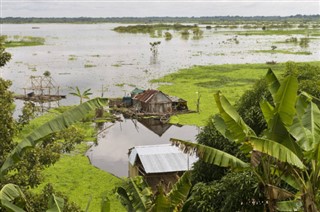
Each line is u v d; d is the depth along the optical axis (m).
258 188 10.26
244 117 13.99
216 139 13.70
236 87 50.19
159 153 23.73
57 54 94.06
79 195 21.94
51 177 24.31
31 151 12.83
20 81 57.91
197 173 13.76
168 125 38.00
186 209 9.96
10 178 12.45
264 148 7.80
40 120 36.81
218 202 11.58
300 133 8.88
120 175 26.16
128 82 56.41
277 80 10.05
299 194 8.41
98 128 37.16
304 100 9.72
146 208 9.43
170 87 51.88
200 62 76.38
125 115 41.88
